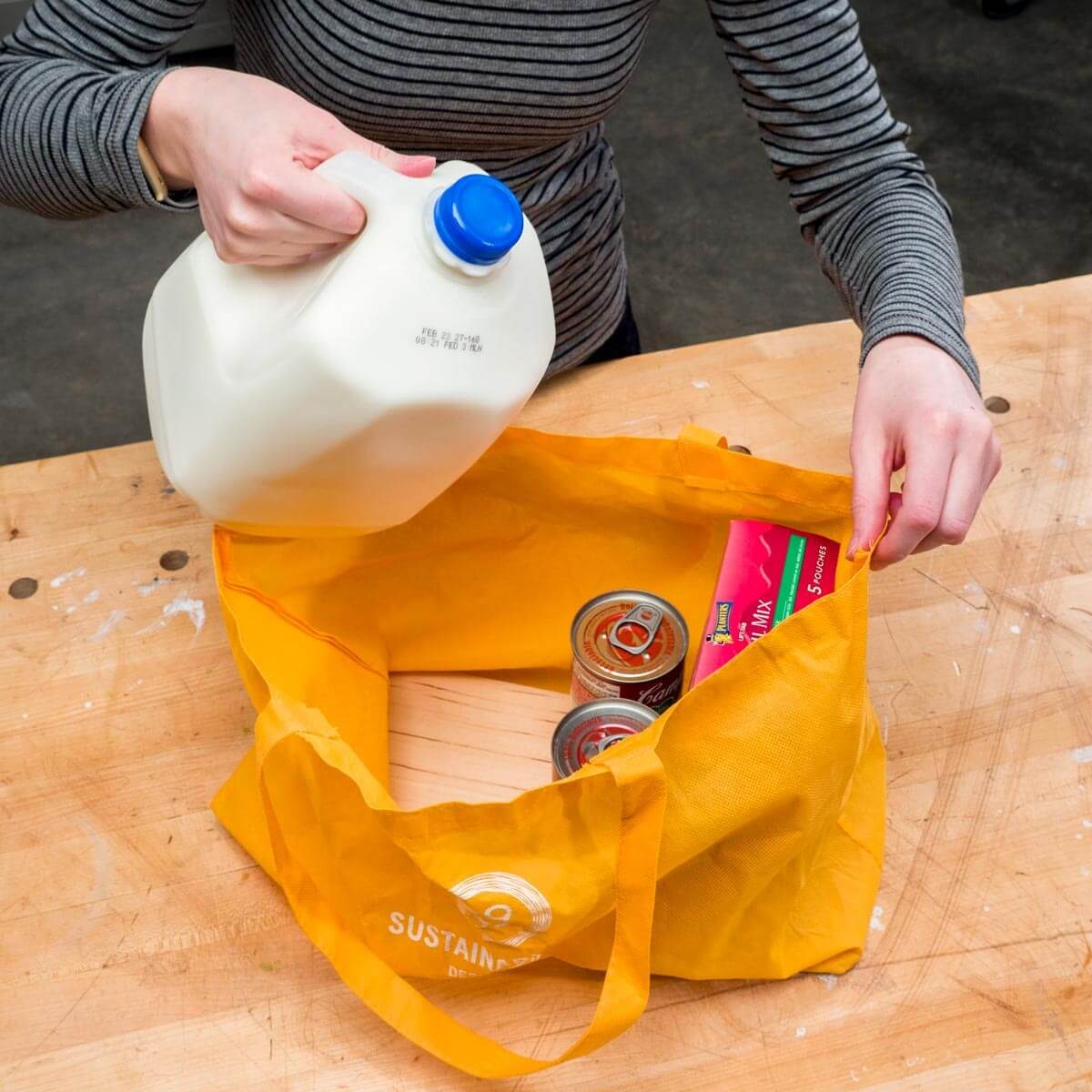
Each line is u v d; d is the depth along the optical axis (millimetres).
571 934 597
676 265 2242
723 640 730
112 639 844
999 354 1065
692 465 781
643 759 533
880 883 719
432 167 636
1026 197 2330
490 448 800
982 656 844
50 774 767
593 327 1066
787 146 912
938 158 2406
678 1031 659
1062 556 908
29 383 2043
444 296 581
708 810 590
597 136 1020
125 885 713
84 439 1964
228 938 691
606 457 800
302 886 636
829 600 581
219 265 644
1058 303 1114
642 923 550
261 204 577
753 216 2326
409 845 563
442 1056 588
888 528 703
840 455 979
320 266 605
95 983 670
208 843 733
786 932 677
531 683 873
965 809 756
